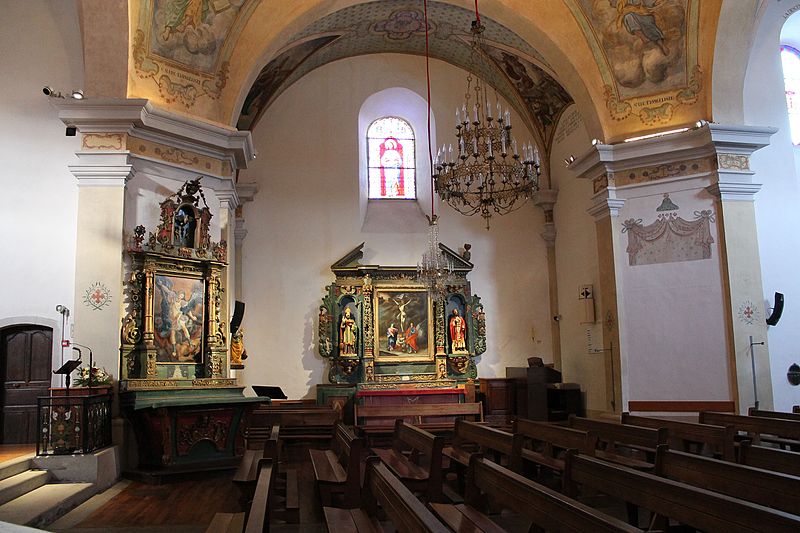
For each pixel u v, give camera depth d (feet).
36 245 39.45
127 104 35.53
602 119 45.37
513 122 59.11
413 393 51.62
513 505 14.42
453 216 57.62
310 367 53.67
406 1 49.08
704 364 41.60
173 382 35.47
